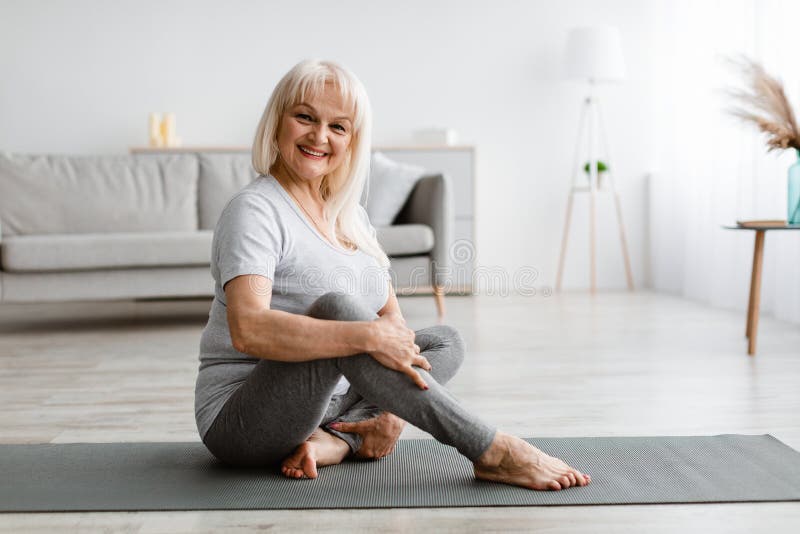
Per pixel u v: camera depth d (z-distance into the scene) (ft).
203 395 5.96
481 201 20.07
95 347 12.38
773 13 14.20
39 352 11.98
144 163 16.63
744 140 15.34
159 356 11.56
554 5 19.80
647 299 17.79
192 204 16.55
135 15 19.54
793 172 11.14
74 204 15.96
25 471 6.23
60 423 7.83
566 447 6.78
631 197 20.15
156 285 14.07
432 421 5.47
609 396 8.79
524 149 20.01
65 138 19.61
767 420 7.70
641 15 19.83
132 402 8.71
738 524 5.14
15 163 16.05
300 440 5.81
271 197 5.76
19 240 13.70
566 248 20.15
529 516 5.25
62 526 5.17
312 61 5.90
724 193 16.28
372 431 6.31
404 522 5.17
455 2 19.80
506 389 9.21
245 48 19.71
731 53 15.84
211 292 14.23
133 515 5.33
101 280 13.94
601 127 19.93
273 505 5.43
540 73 19.92
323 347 5.23
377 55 19.85
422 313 15.67
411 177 15.84
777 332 12.95
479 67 19.90
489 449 5.64
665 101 19.08
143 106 19.66
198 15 19.62
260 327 5.28
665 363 10.60
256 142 5.92
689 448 6.72
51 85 19.49
